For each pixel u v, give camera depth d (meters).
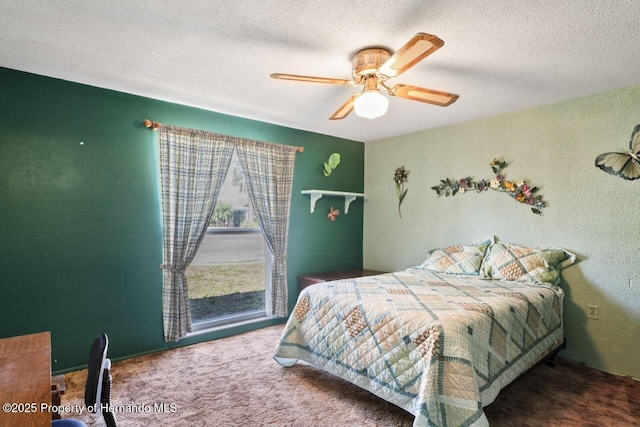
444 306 2.06
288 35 1.89
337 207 4.30
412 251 4.02
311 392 2.26
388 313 2.01
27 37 1.92
